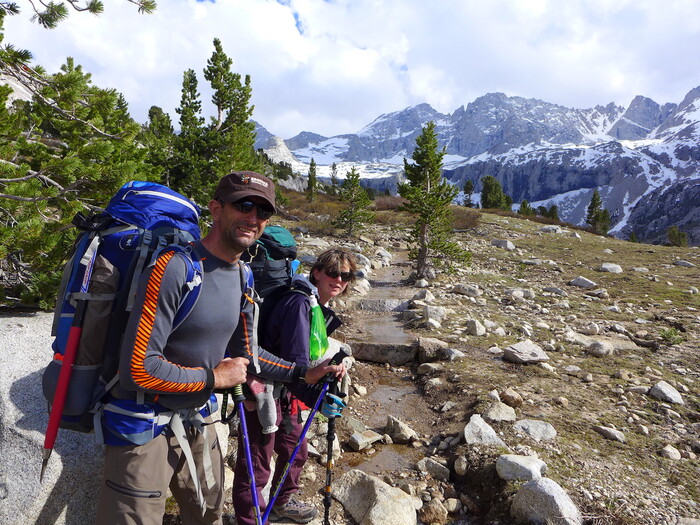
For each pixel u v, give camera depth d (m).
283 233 3.22
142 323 2.05
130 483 2.22
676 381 6.62
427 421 5.75
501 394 5.98
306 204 35.47
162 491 2.30
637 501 3.87
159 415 2.25
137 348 2.04
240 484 3.14
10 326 4.18
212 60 13.91
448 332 8.83
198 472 2.56
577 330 9.33
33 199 4.77
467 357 7.57
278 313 3.10
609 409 5.77
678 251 20.84
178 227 2.31
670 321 9.84
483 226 26.09
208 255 2.30
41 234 4.75
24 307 5.12
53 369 2.19
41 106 5.38
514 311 10.73
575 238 24.33
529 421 5.20
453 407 5.94
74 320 2.14
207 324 2.26
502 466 4.17
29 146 5.28
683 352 7.91
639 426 5.31
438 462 4.75
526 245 21.36
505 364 7.28
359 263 15.96
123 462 2.23
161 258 2.10
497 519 3.86
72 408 2.16
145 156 6.25
